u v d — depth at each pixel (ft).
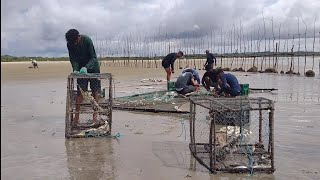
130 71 169.48
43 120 43.75
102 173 25.27
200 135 35.22
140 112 48.03
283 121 41.60
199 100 30.40
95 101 37.50
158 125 39.91
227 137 30.27
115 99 58.23
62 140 34.17
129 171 25.64
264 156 28.22
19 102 60.03
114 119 43.47
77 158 28.60
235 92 47.03
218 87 55.06
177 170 25.88
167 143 32.73
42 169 26.17
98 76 35.35
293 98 61.26
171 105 51.67
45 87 88.53
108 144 32.60
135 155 29.27
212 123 25.63
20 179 24.23
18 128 39.32
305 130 37.32
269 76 120.67
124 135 35.76
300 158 28.50
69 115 35.96
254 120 41.34
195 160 28.02
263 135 34.58
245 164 26.22
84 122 40.16
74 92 37.81
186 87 60.85
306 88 77.71
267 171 25.48
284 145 31.86
